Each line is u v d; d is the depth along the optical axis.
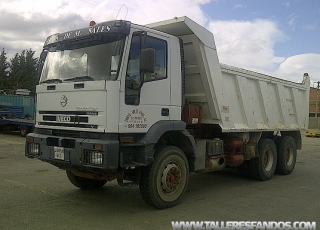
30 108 21.47
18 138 19.22
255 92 9.04
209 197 7.15
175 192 6.32
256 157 8.91
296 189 8.08
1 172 9.31
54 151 5.89
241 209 6.27
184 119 7.19
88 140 5.45
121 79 5.47
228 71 7.90
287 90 10.49
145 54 5.50
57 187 7.65
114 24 5.54
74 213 5.82
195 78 7.41
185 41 7.19
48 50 6.62
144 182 5.92
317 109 43.38
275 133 10.09
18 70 56.75
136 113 5.71
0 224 5.20
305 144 21.66
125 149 5.62
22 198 6.71
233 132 8.34
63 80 6.08
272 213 6.04
